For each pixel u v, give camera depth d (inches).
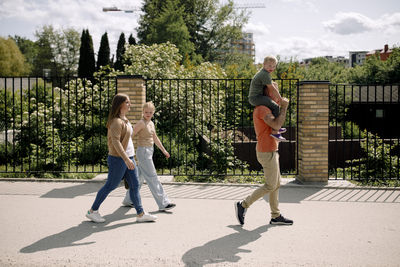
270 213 187.3
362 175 299.1
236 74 813.9
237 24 1829.5
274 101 165.8
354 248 139.1
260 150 163.8
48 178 266.2
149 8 1699.1
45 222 167.5
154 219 171.6
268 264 123.9
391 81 1279.5
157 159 337.1
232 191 237.5
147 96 414.3
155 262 124.6
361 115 930.1
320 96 253.0
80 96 412.2
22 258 126.1
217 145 299.4
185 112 408.2
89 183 253.8
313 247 140.0
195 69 490.0
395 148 351.3
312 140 255.0
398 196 224.5
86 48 1571.1
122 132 164.9
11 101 581.3
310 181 256.7
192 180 272.8
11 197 213.0
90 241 143.8
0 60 2306.8
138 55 473.7
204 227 163.6
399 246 141.5
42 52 2436.0
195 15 1763.0
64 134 357.1
